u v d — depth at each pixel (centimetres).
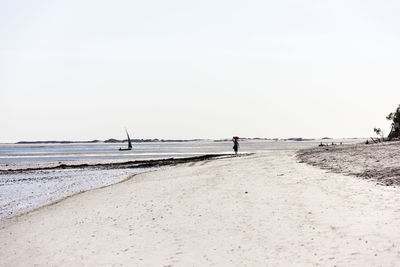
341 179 2030
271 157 4259
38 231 1830
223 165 3878
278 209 1579
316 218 1357
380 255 934
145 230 1566
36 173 5556
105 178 4359
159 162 6650
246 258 1095
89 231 1672
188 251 1241
